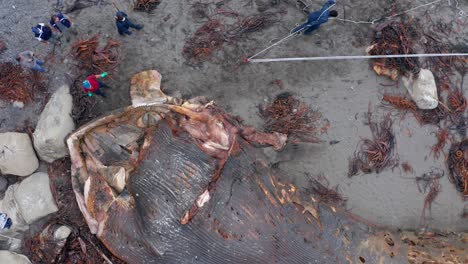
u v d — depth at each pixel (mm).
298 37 13477
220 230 10133
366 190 13273
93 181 11258
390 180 13328
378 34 13508
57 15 12609
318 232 10867
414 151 13398
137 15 13398
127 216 10625
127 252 10648
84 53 13203
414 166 13383
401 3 13781
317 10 13578
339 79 13406
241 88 13312
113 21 13391
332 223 11344
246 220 10242
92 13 13422
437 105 13430
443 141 13406
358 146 13305
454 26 13812
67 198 12711
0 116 13195
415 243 12023
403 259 11133
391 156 13328
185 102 11898
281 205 10812
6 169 12570
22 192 12516
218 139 10938
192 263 10250
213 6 13516
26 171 12688
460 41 13789
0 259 12141
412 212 13328
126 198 10789
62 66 13242
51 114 12547
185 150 10789
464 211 13422
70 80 13148
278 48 13453
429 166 13406
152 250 10227
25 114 13203
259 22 13477
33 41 13359
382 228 12859
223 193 10328
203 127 11125
